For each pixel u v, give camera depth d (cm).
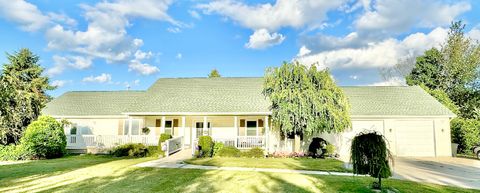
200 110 2073
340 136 2067
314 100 1719
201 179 1044
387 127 2056
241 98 2200
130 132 2088
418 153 2020
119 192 859
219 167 1331
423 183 1023
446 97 2773
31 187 923
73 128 2323
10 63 3456
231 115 2081
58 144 1836
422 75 3691
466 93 3434
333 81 1839
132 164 1424
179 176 1097
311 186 942
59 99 2592
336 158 1777
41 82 3456
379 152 872
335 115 1708
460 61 3469
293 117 1739
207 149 1758
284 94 1752
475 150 1891
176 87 2455
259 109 2031
